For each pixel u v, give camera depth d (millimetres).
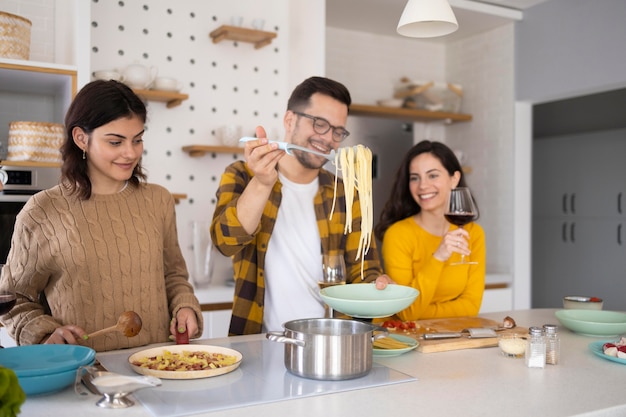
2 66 2639
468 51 4492
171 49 3402
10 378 922
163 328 1751
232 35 3387
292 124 1967
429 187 2342
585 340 1791
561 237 5949
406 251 2318
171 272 1884
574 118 5020
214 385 1243
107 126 1579
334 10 3836
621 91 3955
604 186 5539
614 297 5438
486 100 4344
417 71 4574
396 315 2168
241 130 3395
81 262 1604
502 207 4219
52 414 1075
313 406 1137
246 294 1955
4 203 2672
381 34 4387
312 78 1959
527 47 4039
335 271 1745
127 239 1685
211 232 1805
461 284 2299
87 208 1649
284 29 3742
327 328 1449
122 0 3271
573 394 1248
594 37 3611
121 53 3270
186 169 3445
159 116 3367
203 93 3492
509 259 4160
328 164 3533
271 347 1583
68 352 1300
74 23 2893
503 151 4207
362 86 4324
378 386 1274
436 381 1322
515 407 1158
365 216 1710
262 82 3672
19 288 1579
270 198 1964
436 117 4324
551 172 6066
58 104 3051
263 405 1136
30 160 2732
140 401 1143
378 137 4207
